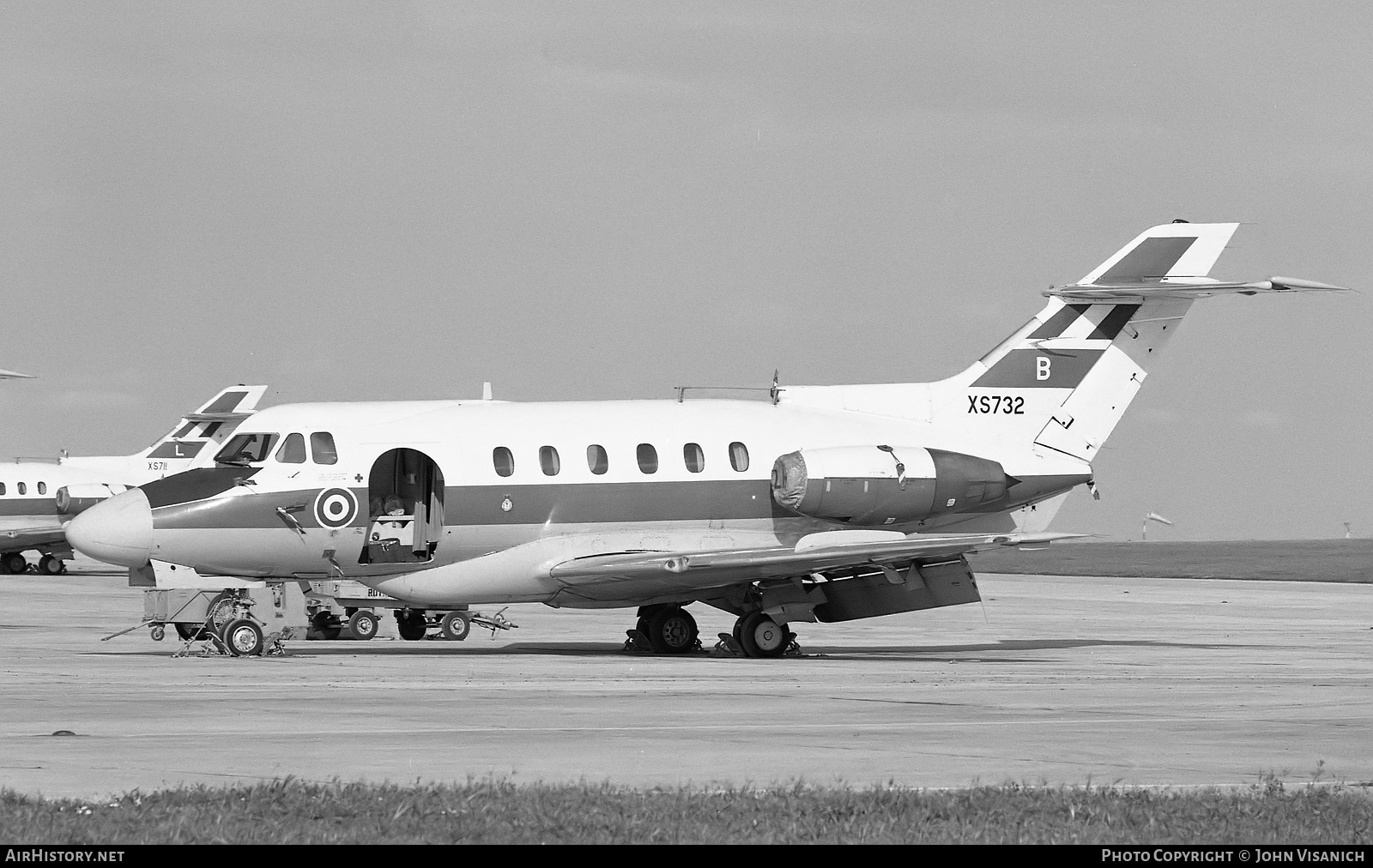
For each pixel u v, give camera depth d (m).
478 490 112.44
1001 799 47.00
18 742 59.88
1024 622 172.50
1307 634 152.00
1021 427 124.81
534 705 74.81
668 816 43.50
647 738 62.03
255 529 109.44
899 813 44.78
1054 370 125.44
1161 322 126.69
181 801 44.44
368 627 135.12
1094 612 188.12
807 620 117.19
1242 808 46.41
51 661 103.44
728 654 118.88
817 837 41.56
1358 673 101.69
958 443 123.12
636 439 116.50
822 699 79.00
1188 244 124.88
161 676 91.38
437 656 112.50
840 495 116.31
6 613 168.88
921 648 130.38
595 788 47.59
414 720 67.88
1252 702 79.81
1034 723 69.00
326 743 60.22
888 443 121.12
